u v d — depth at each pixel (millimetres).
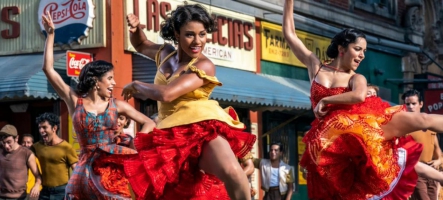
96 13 14375
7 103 15016
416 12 24562
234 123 6109
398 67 24078
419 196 11062
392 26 23531
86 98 7863
